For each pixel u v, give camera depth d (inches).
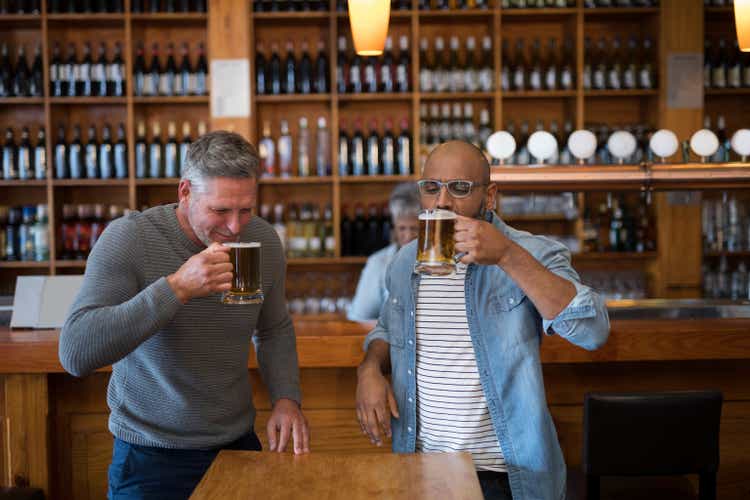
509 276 70.6
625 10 188.4
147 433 74.5
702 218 194.1
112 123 199.0
